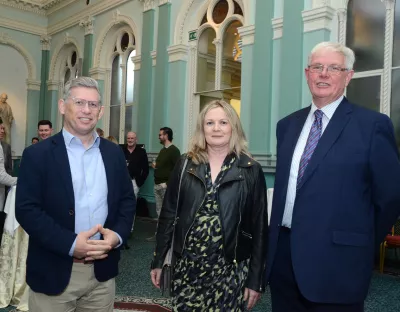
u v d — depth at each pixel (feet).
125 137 34.22
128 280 14.26
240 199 6.59
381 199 6.11
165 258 6.93
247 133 23.07
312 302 6.35
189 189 6.70
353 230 6.14
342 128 6.33
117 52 35.17
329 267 6.11
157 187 22.40
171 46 28.35
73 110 6.22
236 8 25.64
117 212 6.84
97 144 6.72
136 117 31.55
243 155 6.86
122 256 17.74
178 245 6.64
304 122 6.99
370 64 19.48
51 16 43.01
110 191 6.62
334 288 6.09
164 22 28.96
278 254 6.85
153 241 21.09
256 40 22.48
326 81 6.37
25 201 5.94
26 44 42.86
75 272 6.24
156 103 29.32
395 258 17.38
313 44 19.95
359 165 6.11
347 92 20.13
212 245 6.45
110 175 6.64
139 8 31.63
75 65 41.09
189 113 28.02
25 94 43.32
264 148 21.77
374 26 19.34
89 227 6.36
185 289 6.54
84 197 6.34
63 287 6.08
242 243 6.62
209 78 27.53
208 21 27.20
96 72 35.96
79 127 6.25
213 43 26.73
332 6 20.07
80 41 38.78
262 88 22.04
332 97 6.49
